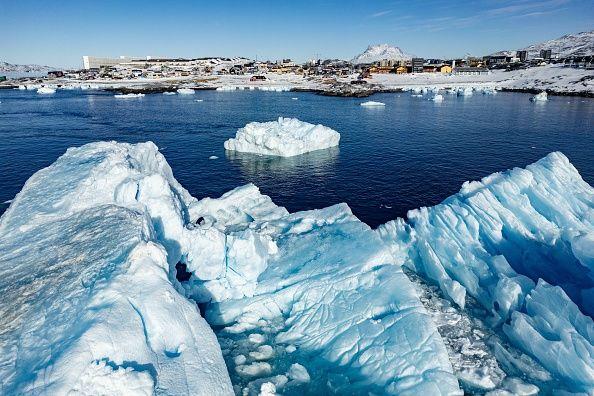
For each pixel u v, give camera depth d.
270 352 11.88
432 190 30.89
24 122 59.88
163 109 78.25
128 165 16.41
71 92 120.00
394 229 17.77
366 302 12.38
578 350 10.33
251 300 13.74
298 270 14.20
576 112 68.19
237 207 20.72
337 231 16.44
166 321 8.83
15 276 10.03
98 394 6.77
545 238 14.74
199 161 40.19
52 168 17.66
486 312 13.35
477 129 54.41
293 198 29.83
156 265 10.02
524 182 16.78
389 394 9.98
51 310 8.62
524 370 11.01
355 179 33.97
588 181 32.09
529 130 52.66
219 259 14.62
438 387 9.66
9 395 6.54
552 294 11.78
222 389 8.41
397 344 10.85
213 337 9.66
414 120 63.19
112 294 8.83
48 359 7.19
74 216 13.38
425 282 15.14
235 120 64.25
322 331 12.23
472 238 15.61
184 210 19.73
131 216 12.94
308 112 73.75
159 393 7.38
